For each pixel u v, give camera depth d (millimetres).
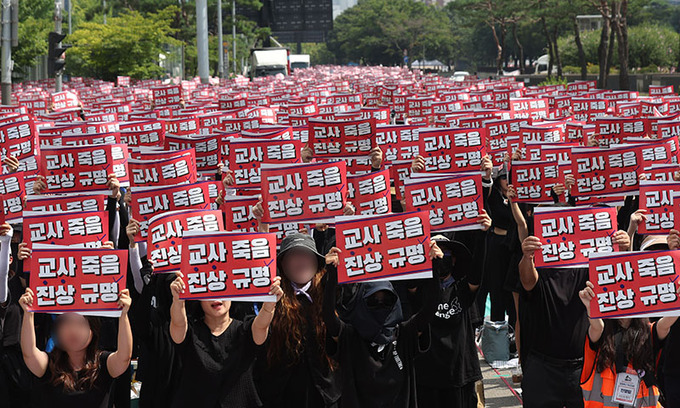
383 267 5801
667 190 6988
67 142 10867
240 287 5664
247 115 16203
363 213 7359
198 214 6504
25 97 28531
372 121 9727
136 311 6121
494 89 27078
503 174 9430
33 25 43156
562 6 59625
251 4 76312
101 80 49438
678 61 72625
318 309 5984
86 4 73500
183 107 24031
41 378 5715
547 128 11984
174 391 5949
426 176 7055
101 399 5734
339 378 6109
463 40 152500
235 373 5812
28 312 5641
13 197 8438
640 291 5719
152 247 6395
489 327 9211
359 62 173625
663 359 6148
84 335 5625
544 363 6531
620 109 17609
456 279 6660
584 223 6383
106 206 8133
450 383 6641
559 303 6465
